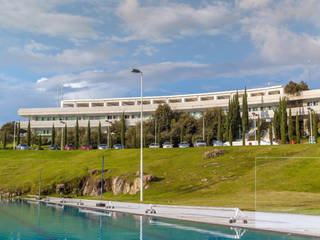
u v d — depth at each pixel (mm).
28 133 126250
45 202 45250
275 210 24094
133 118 145375
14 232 19922
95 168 61250
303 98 114312
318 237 16453
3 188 59594
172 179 49219
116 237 17750
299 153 52312
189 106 134125
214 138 111875
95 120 143625
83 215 28078
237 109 108188
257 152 56750
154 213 27219
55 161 79125
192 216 24797
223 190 41219
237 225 20109
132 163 63594
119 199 43438
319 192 27109
